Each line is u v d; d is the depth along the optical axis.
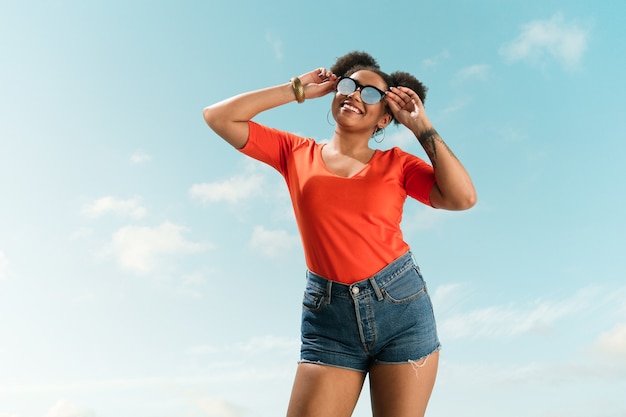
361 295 2.16
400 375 2.17
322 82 2.47
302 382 2.22
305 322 2.27
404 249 2.25
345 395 2.20
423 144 2.28
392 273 2.19
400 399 2.15
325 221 2.20
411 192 2.35
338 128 2.36
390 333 2.18
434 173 2.29
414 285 2.22
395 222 2.26
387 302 2.17
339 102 2.36
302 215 2.25
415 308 2.20
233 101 2.33
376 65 2.62
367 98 2.32
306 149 2.37
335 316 2.20
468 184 2.25
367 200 2.20
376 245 2.18
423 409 2.20
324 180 2.24
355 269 2.17
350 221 2.18
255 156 2.43
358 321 2.17
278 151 2.41
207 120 2.35
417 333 2.19
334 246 2.19
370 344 2.18
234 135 2.36
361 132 2.35
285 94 2.38
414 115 2.30
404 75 2.53
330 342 2.21
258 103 2.34
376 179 2.24
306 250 2.27
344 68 2.62
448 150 2.26
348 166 2.30
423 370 2.19
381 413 2.18
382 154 2.33
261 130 2.41
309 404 2.18
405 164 2.34
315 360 2.21
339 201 2.20
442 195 2.28
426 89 2.55
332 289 2.20
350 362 2.20
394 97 2.35
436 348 2.25
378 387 2.19
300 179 2.29
